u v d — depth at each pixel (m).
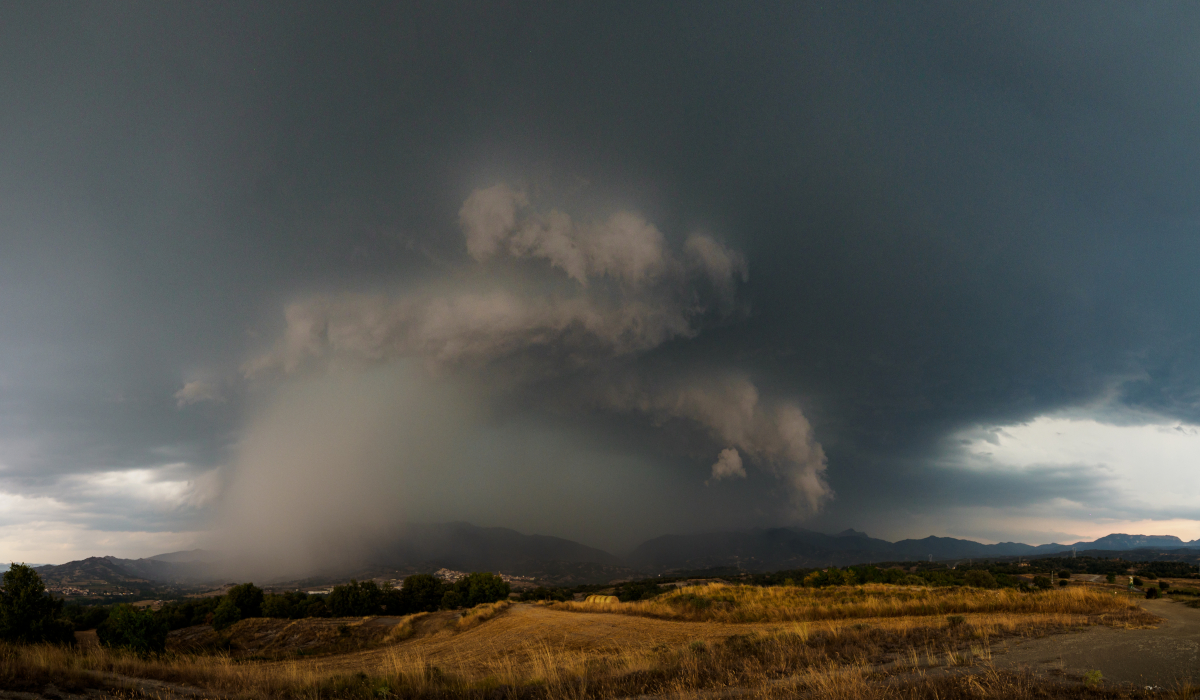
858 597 36.62
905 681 11.98
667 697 12.72
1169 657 13.05
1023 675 11.65
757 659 16.25
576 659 21.16
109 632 32.09
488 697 14.17
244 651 54.09
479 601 84.62
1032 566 152.75
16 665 15.67
